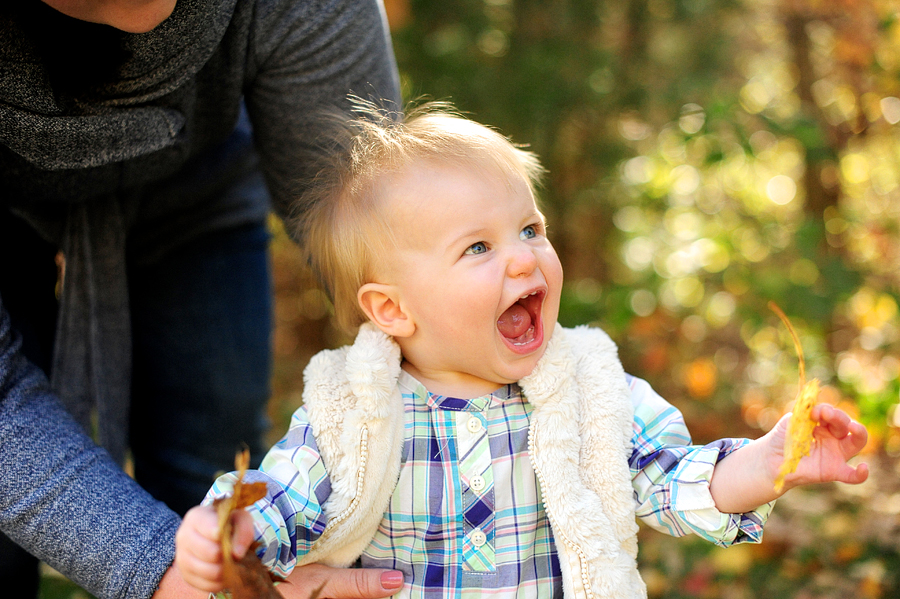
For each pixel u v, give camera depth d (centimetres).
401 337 132
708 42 373
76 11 108
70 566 114
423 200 127
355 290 137
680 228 406
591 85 337
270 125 156
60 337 168
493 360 126
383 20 158
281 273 514
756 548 256
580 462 125
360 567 129
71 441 120
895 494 289
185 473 191
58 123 120
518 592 122
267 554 111
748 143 314
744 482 118
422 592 123
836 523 266
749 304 333
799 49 411
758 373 414
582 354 132
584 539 120
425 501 125
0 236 162
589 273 392
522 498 125
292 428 128
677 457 125
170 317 187
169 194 173
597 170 362
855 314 399
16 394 119
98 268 165
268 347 204
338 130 148
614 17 361
